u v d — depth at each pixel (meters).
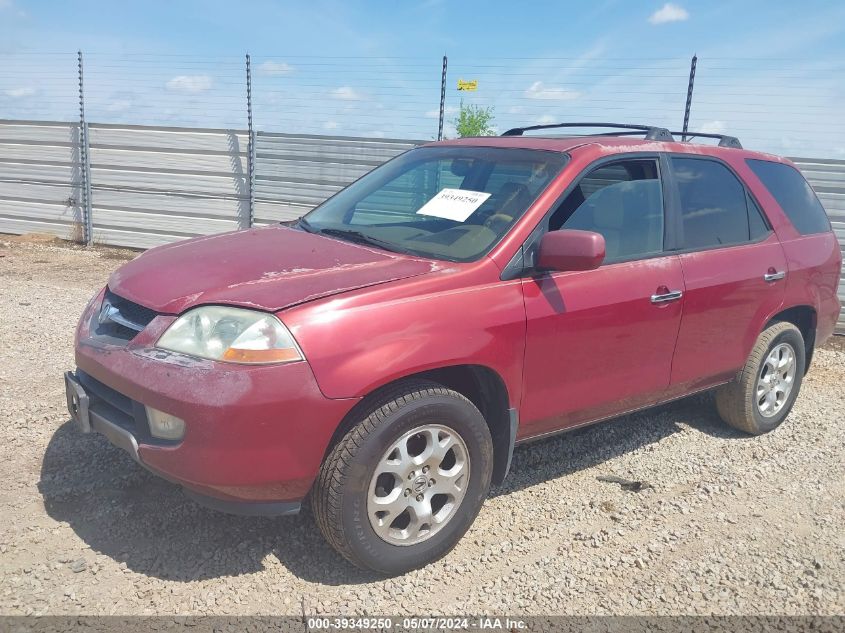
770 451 4.63
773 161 5.00
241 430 2.63
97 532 3.23
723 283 4.14
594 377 3.63
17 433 4.14
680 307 3.91
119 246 12.14
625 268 3.68
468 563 3.21
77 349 3.21
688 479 4.17
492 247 3.29
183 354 2.77
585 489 3.97
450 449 3.15
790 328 4.80
